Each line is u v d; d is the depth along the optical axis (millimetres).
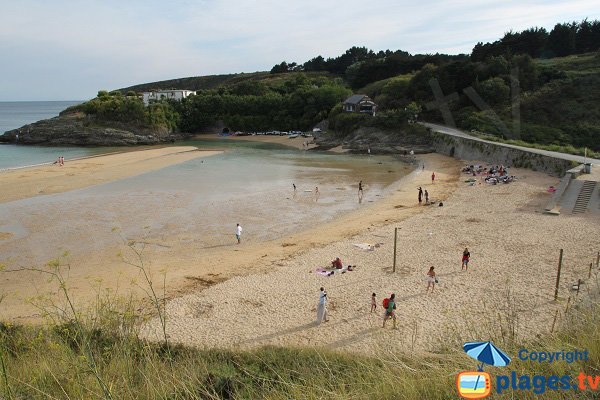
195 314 19891
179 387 6609
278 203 41938
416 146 79312
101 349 7445
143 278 24281
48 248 29344
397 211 38281
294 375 8523
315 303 20703
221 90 136750
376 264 25406
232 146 94688
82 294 21625
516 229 30172
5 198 42781
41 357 7273
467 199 40875
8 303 20609
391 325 18109
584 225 30031
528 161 52750
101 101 111938
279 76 169125
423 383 6121
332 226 34469
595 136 64688
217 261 27094
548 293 19844
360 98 98875
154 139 104375
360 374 7371
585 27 106562
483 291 20766
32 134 100938
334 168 63281
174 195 44656
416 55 128875
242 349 14297
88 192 45688
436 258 25672
